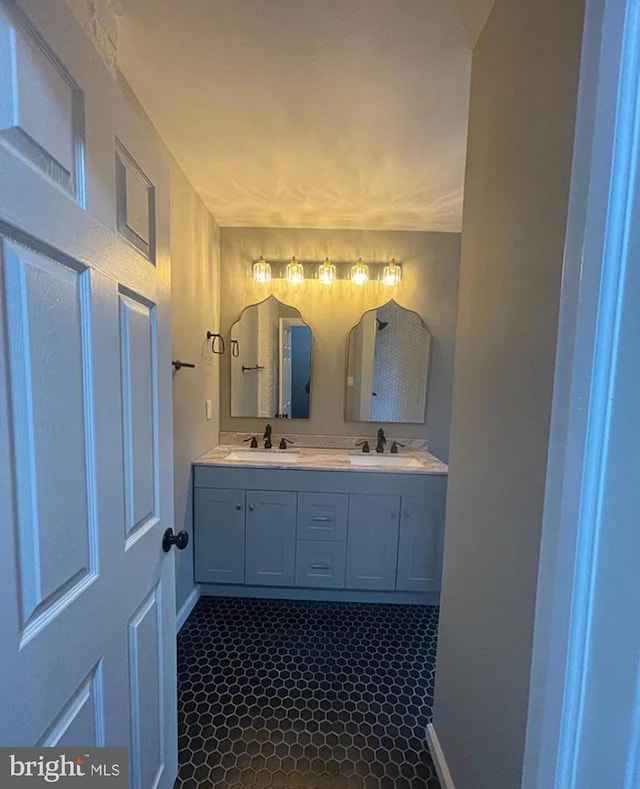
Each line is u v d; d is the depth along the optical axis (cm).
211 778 124
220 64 123
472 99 113
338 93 136
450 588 120
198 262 216
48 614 60
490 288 97
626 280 38
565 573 45
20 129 52
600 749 41
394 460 250
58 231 61
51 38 58
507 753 82
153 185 97
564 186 66
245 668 173
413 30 108
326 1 100
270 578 225
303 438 268
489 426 96
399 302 260
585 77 47
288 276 254
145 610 96
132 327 87
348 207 226
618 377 39
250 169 186
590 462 42
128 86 133
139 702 93
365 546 222
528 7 80
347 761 130
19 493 54
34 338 56
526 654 76
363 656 182
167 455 108
